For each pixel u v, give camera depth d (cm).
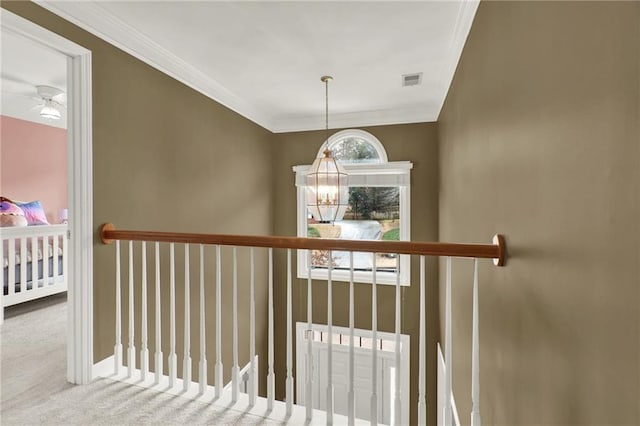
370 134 393
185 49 232
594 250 68
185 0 176
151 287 227
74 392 171
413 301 380
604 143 64
